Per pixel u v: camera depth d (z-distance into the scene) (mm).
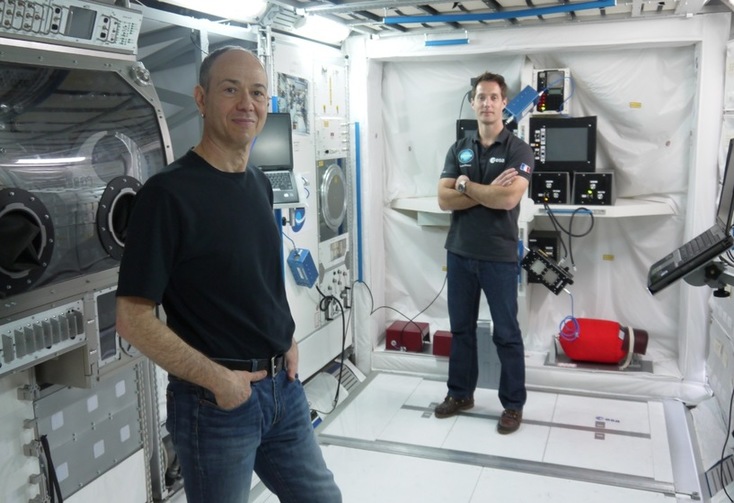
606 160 4285
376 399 4105
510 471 3178
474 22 3967
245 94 1645
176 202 1561
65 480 2266
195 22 2879
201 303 1660
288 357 1856
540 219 4504
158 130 2398
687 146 4066
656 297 4309
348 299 4574
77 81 2090
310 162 3920
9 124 1879
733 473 2857
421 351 4590
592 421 3691
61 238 2023
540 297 4562
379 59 4398
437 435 3580
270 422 1779
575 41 3900
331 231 4273
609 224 4344
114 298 2201
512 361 3539
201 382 1572
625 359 4105
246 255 1676
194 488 1706
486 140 3469
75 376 2125
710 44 3672
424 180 4770
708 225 3816
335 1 3379
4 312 1811
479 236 3451
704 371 3934
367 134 4457
